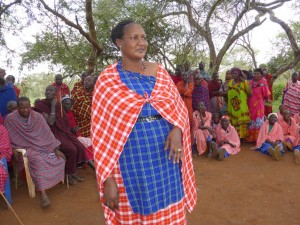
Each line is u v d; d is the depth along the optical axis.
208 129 6.25
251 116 6.82
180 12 11.21
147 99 1.86
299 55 11.20
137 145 1.87
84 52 13.21
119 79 1.87
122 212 1.96
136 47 1.86
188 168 2.11
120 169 1.91
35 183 4.22
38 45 12.29
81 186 4.84
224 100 7.82
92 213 3.96
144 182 1.89
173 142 1.88
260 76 6.74
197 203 4.09
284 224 3.53
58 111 5.11
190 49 10.75
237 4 10.34
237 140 6.36
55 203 4.27
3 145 4.06
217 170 5.34
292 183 4.64
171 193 2.01
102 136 1.84
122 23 1.90
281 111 6.40
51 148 4.55
